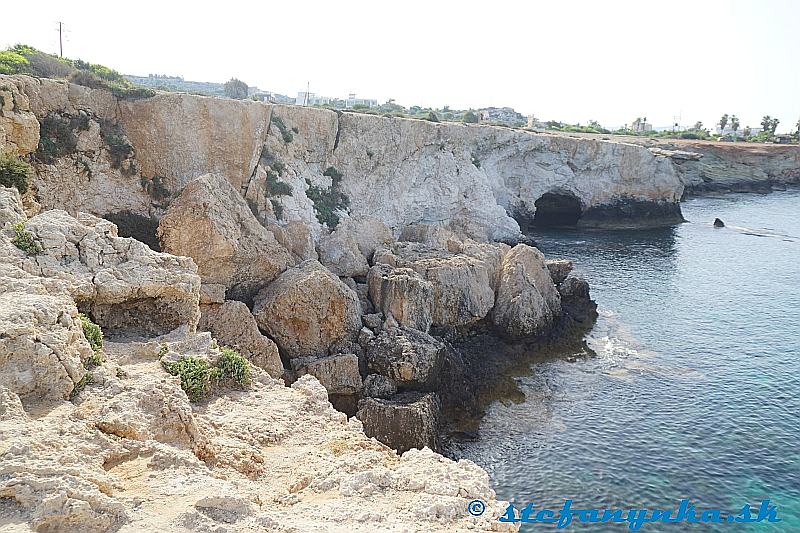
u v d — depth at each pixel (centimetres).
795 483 2206
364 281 3466
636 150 7269
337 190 4612
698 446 2420
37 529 834
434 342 2769
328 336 2770
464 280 3278
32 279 1518
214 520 945
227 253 2767
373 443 1452
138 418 1207
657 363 3197
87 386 1306
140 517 927
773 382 2995
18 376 1184
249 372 1653
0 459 938
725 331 3691
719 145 12144
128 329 1773
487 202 5825
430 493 1130
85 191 3175
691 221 7638
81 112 3212
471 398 2733
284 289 2741
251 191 3744
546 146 6869
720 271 5084
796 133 18338
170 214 2830
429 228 4419
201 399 1512
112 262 1784
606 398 2798
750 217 8069
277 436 1396
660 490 2155
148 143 3444
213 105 3588
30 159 2927
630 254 5669
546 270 3703
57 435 1070
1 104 2644
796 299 4344
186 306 1838
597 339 3519
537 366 3136
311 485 1176
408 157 5359
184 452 1162
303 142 4325
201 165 3578
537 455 2338
